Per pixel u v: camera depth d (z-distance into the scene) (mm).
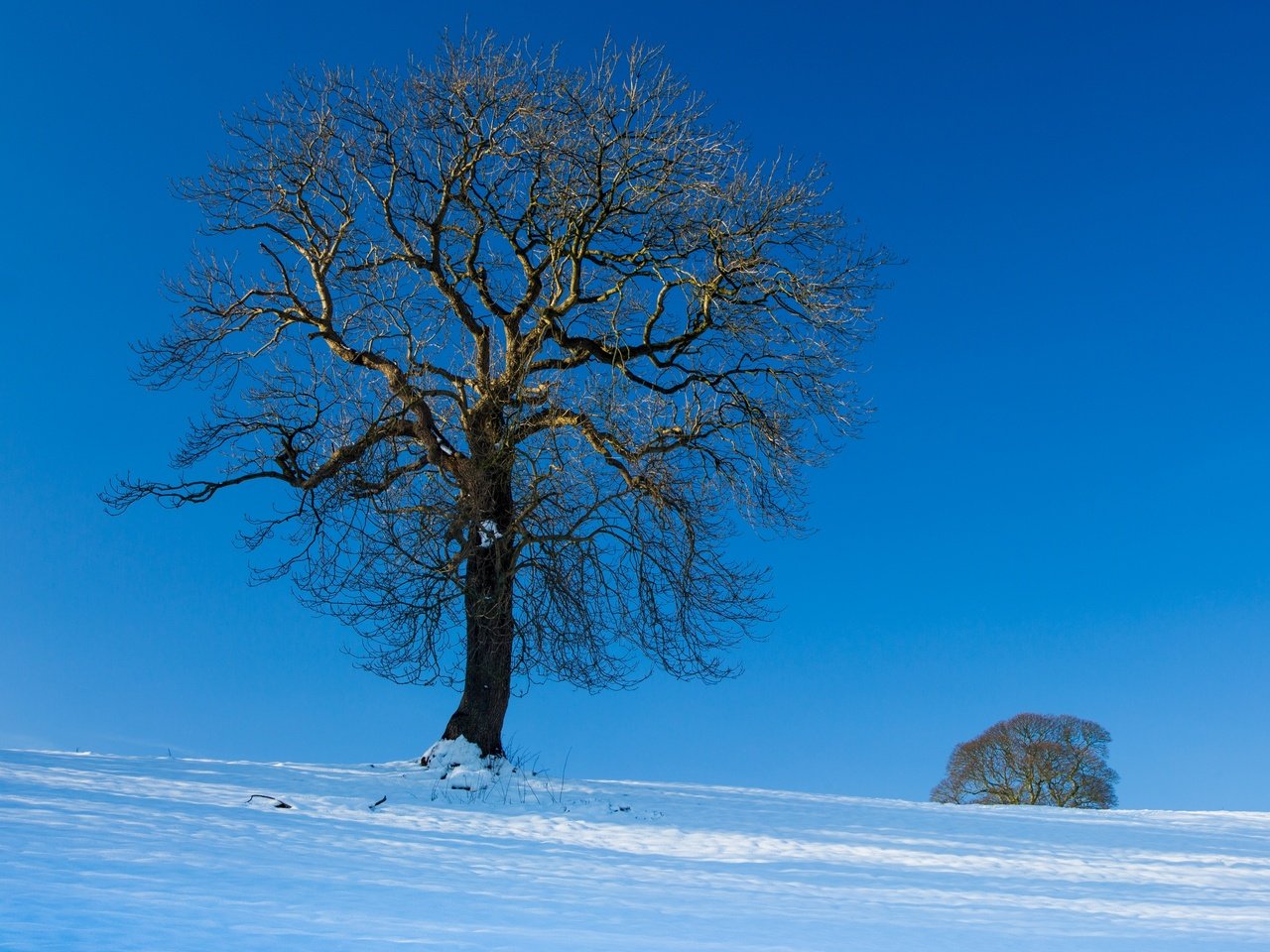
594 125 17500
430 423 17750
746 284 18359
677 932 6215
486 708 17453
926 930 6992
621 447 17734
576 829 13219
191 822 10328
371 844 10227
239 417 17750
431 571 16531
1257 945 6773
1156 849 13812
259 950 4625
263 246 18891
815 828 14305
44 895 5652
